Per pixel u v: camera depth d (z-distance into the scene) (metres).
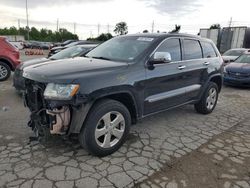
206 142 4.19
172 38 4.61
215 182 3.07
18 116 5.06
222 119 5.48
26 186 2.82
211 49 5.82
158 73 4.12
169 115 5.56
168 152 3.76
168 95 4.41
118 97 3.71
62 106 3.14
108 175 3.09
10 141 3.90
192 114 5.71
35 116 3.42
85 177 3.03
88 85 3.18
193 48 5.15
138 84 3.77
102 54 4.50
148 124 4.91
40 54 28.66
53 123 3.16
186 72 4.77
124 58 4.09
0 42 8.89
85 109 3.18
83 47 8.16
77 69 3.39
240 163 3.55
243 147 4.07
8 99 6.36
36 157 3.44
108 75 3.42
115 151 3.67
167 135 4.40
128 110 3.79
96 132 3.34
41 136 3.53
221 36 20.34
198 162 3.51
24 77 3.57
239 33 19.25
